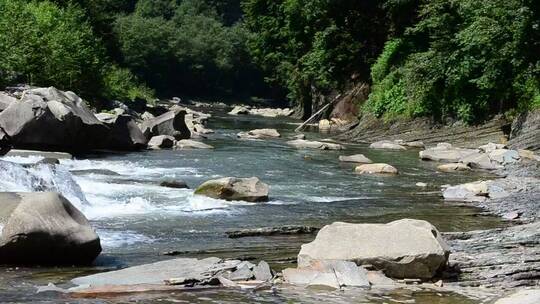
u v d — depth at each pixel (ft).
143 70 301.63
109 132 78.69
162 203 46.60
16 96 83.46
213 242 36.55
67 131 73.05
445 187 60.90
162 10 404.57
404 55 119.96
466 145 97.45
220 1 442.09
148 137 89.56
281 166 71.82
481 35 90.79
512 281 29.45
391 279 28.71
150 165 67.62
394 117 113.91
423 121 108.58
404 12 127.65
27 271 28.45
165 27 319.06
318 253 29.86
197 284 26.71
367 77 139.33
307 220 43.86
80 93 115.75
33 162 59.11
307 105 184.75
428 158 83.56
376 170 70.08
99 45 149.07
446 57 103.09
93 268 29.58
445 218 46.11
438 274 29.89
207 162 72.02
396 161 81.87
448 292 27.40
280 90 331.16
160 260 31.71
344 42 138.51
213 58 337.11
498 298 24.86
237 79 350.84
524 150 79.82
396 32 130.41
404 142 103.65
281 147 93.71
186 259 29.89
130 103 142.10
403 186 61.62
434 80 104.58
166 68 313.32
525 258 32.94
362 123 121.29
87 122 75.87
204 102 308.81
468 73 100.17
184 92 324.19
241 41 348.79
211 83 336.29
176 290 25.95
